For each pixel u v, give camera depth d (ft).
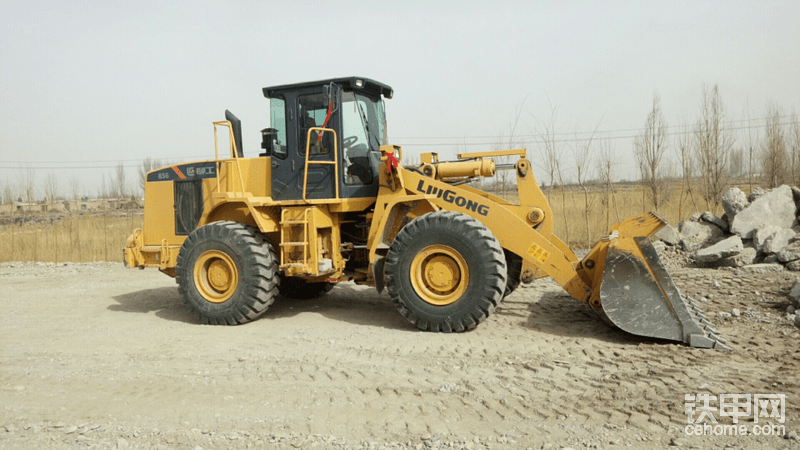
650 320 15.66
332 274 20.56
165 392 12.80
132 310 23.12
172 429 10.73
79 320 21.22
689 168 43.47
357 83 19.60
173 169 22.54
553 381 12.90
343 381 13.29
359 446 9.83
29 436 10.53
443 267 17.42
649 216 16.57
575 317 18.92
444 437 10.12
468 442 9.87
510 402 11.71
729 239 26.09
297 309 22.25
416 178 19.02
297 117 20.03
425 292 17.66
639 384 12.49
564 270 17.47
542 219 19.17
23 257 44.14
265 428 10.71
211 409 11.73
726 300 20.33
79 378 13.88
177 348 16.66
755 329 16.75
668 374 13.07
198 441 10.19
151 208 23.08
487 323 18.44
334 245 20.15
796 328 16.52
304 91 19.88
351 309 21.99
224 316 19.51
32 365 15.11
